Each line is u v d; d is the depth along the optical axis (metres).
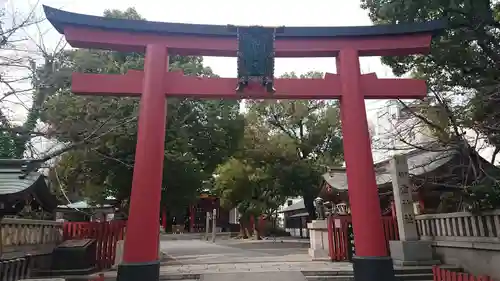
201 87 9.53
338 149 32.59
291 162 31.81
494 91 10.05
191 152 20.83
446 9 11.09
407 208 14.05
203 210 52.72
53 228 13.98
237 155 30.64
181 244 30.44
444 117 11.48
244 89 9.57
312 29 10.05
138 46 9.71
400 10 11.59
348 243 15.15
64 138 9.70
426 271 12.12
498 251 10.48
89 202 23.88
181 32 9.72
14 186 8.81
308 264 14.01
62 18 9.19
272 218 48.00
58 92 13.81
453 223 12.55
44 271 12.45
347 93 9.70
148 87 9.23
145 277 7.89
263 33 9.64
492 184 10.24
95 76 9.24
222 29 9.81
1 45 7.80
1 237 9.66
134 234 8.20
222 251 22.20
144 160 8.66
